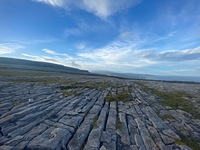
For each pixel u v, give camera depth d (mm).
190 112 14203
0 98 13602
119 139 7918
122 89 25906
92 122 9625
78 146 6762
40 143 6520
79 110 11734
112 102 15734
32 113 10180
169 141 8117
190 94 24219
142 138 8250
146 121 10867
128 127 9578
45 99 14648
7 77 31000
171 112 13758
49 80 32500
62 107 12297
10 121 8609
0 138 6840
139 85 36000
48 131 7754
